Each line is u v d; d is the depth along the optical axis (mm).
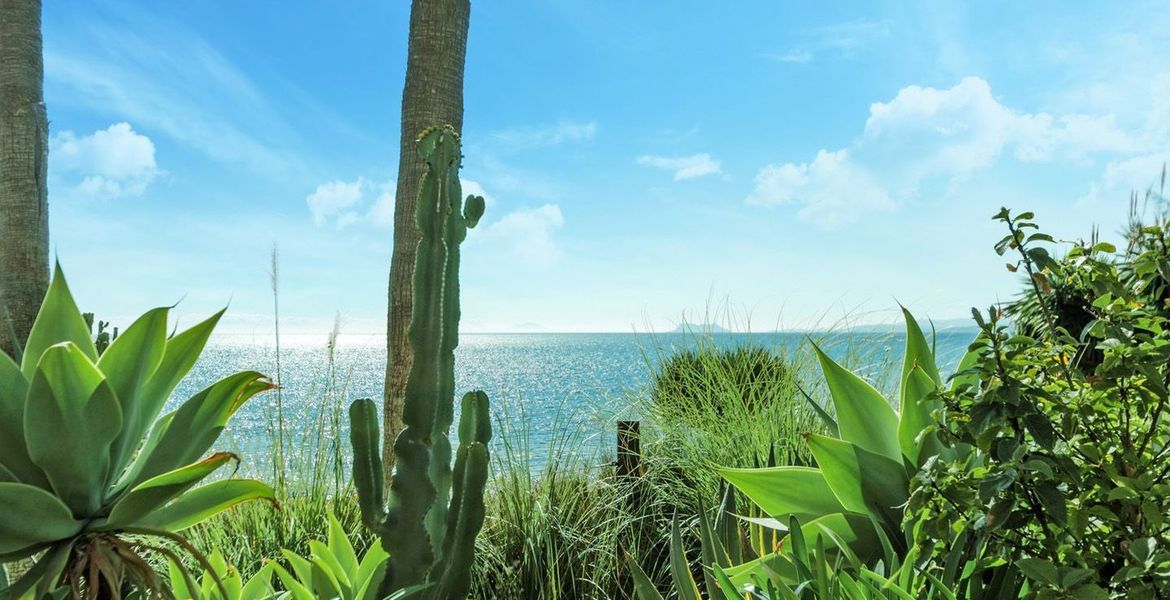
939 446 2260
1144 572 1416
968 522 1724
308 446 4129
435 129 2182
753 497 2396
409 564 2123
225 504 1911
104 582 1695
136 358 1798
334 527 2467
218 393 1911
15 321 3014
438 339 2156
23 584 1587
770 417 4480
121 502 1670
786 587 1691
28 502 1543
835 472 2279
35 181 3135
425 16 3918
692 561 3787
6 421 1683
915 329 2521
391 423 3812
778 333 5414
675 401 5062
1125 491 1507
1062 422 1638
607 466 4578
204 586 2197
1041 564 1458
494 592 3652
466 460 2195
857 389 2439
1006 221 1803
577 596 3676
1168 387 1709
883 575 1888
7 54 3133
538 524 3836
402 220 3873
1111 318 1755
